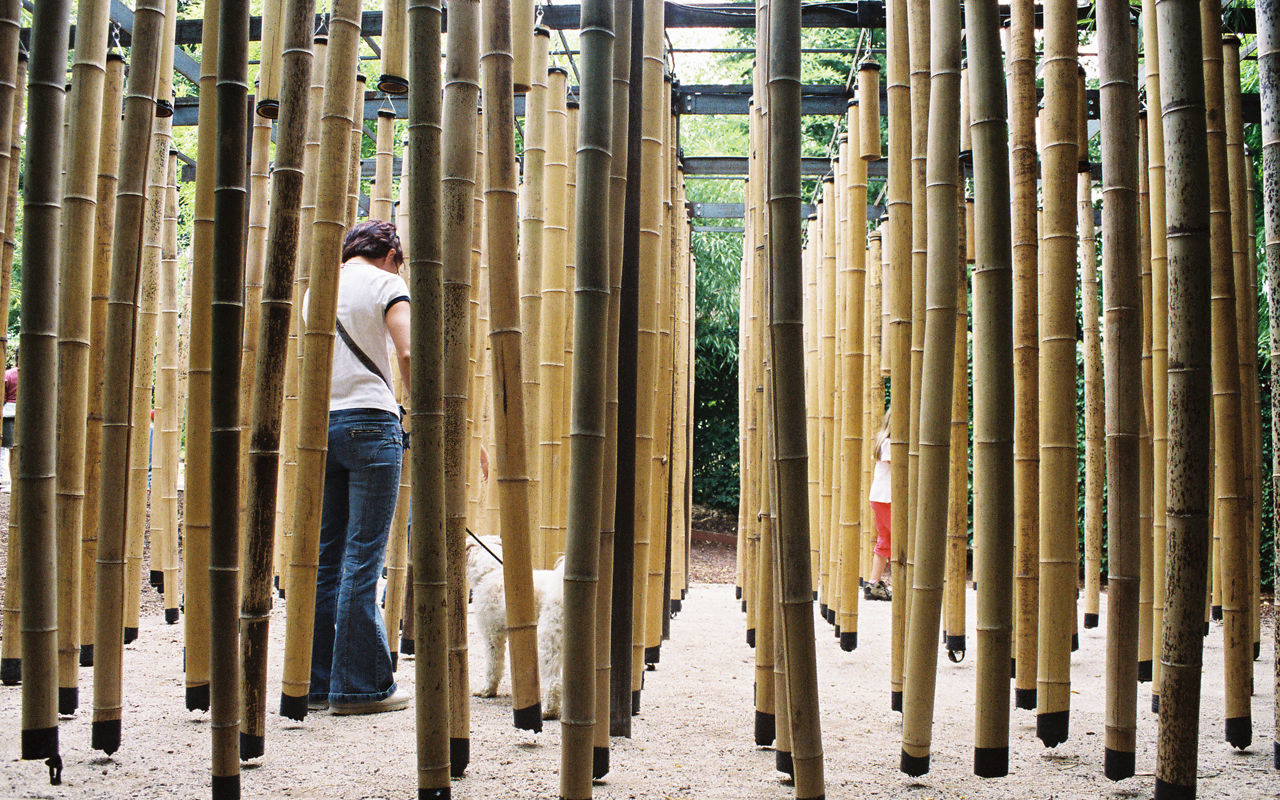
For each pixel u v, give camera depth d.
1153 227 2.70
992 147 1.60
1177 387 1.50
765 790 1.86
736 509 9.88
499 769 1.96
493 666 2.69
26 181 1.51
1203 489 1.49
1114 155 1.74
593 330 1.55
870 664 3.37
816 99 4.17
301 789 1.80
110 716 1.89
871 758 2.13
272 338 1.67
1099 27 1.75
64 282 1.77
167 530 3.67
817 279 4.81
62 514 1.91
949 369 1.69
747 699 2.72
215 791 1.58
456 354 1.68
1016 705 2.39
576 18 3.47
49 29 1.51
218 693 1.58
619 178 1.77
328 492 2.52
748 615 3.60
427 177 1.54
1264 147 1.65
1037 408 2.26
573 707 1.54
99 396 2.24
